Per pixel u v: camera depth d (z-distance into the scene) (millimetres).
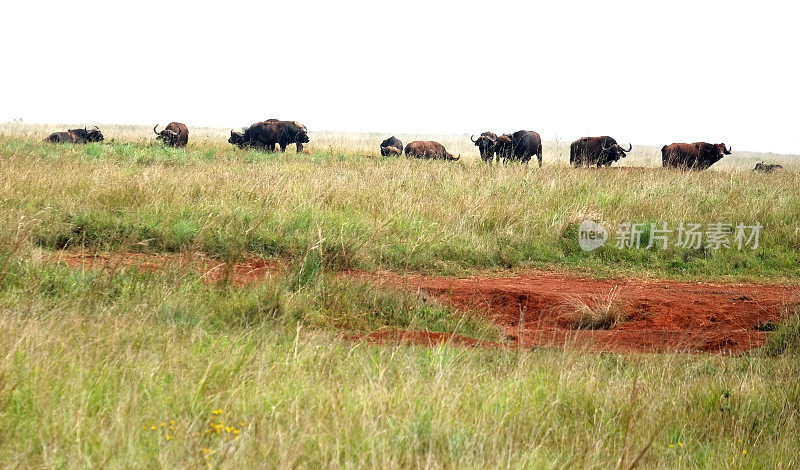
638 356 24578
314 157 94812
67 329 22203
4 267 29062
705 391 21781
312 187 49156
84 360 19141
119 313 25078
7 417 15594
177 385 18125
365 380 19844
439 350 22672
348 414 16797
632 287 38750
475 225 45812
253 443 15242
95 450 14281
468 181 57156
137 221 40188
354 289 31609
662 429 19094
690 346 28641
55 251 35656
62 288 28500
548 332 30234
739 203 52688
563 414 19188
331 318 29031
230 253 34594
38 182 44750
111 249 37125
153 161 73000
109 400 16750
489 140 125188
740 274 42500
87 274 30125
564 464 15742
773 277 42000
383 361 22172
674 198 53375
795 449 18734
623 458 15953
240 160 83312
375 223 42719
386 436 15828
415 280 37250
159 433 15000
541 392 20094
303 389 18484
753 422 20281
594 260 43719
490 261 41938
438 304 32312
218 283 31188
